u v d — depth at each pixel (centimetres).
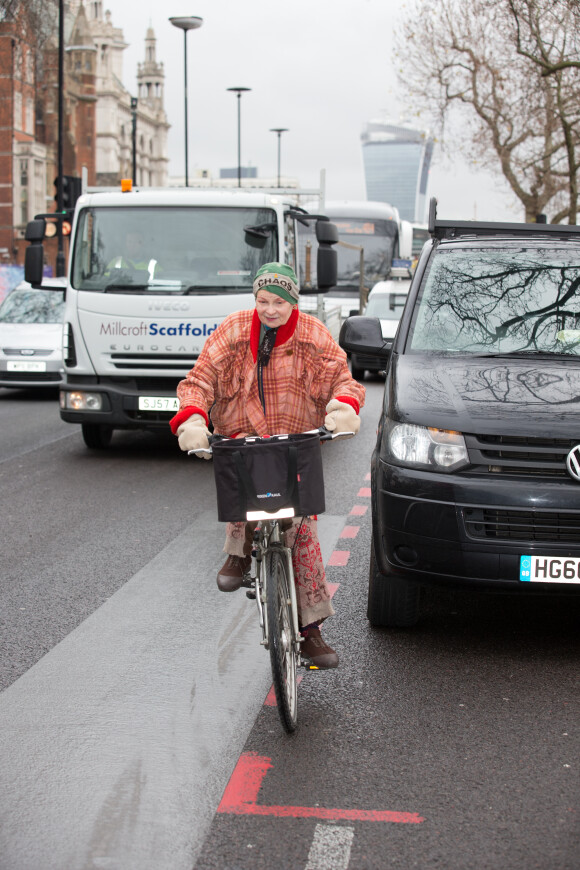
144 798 366
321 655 448
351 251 2814
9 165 8688
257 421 436
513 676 487
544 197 3450
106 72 14112
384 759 397
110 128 14138
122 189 1131
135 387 1084
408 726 429
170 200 1083
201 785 375
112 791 371
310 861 323
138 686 474
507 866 320
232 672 492
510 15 2864
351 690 469
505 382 519
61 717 439
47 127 9244
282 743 412
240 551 454
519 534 472
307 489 396
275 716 440
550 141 3269
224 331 433
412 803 361
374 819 349
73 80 9562
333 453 1183
